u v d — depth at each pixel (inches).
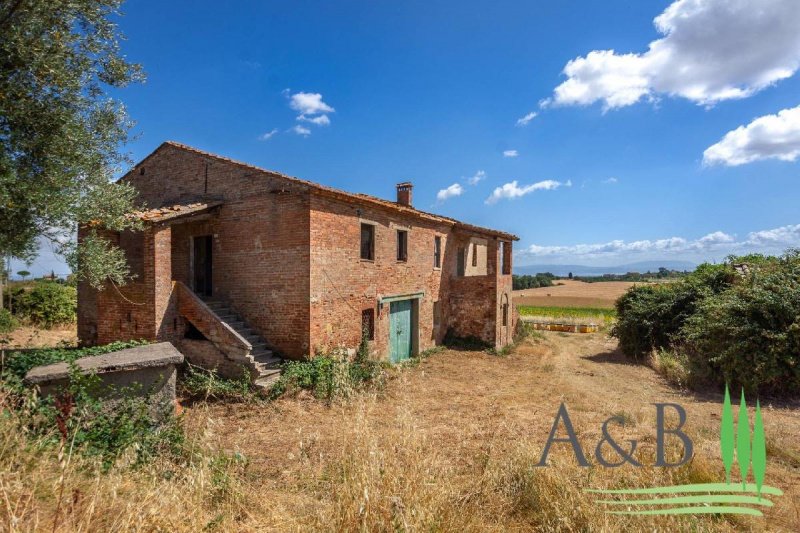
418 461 152.7
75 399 187.6
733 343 446.3
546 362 654.5
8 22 233.9
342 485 150.3
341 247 503.5
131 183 589.6
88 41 275.0
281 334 468.8
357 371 462.0
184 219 470.9
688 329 542.9
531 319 1357.0
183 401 382.6
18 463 138.2
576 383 502.9
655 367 591.8
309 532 137.3
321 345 468.1
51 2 242.5
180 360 229.3
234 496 168.9
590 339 999.6
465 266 874.1
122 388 211.3
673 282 747.4
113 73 301.6
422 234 693.9
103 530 119.8
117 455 170.7
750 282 509.0
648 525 156.9
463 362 636.7
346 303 511.8
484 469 208.8
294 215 462.3
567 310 1729.8
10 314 656.4
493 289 762.8
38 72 246.7
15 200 249.3
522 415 356.2
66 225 285.3
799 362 413.1
